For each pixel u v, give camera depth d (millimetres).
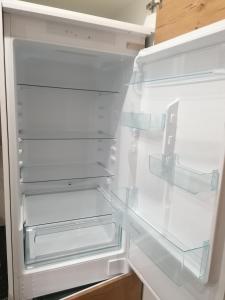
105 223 1181
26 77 1366
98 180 1665
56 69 1434
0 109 947
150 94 976
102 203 1445
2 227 1535
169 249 783
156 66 938
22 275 993
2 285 1087
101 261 1127
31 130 1456
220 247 623
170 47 774
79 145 1621
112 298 1140
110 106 1426
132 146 1117
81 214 1386
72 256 1118
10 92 874
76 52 1123
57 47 1017
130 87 1144
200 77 702
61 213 1387
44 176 1454
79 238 1270
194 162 732
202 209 705
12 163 914
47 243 1213
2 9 812
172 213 847
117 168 1327
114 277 1157
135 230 988
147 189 1008
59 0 1357
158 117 838
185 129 772
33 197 1524
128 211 1076
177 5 848
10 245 958
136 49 1046
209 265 626
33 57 1280
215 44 667
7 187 919
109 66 1377
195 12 764
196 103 724
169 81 847
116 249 1186
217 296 635
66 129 1552
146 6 1208
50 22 897
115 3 1398
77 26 937
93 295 1068
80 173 1513
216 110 651
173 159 825
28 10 828
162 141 877
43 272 1023
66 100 1516
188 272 711
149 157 913
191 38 685
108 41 996
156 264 851
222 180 592
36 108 1443
